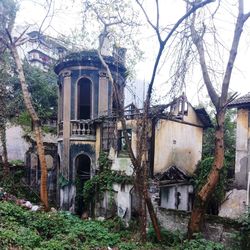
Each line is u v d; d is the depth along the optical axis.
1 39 12.68
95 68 19.12
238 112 14.66
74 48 15.80
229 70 9.66
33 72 27.58
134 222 15.11
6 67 21.09
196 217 10.27
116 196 16.81
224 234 11.31
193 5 9.19
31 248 7.71
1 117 20.80
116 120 17.48
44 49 33.09
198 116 20.19
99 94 19.09
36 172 22.94
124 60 16.19
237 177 14.55
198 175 18.62
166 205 16.30
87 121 18.91
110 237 10.72
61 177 19.58
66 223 10.87
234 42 9.53
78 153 19.11
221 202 14.92
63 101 19.75
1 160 21.77
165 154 17.08
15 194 19.44
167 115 16.06
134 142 16.23
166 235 12.28
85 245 9.20
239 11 9.35
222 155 9.95
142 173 10.80
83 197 18.75
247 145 14.27
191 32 10.11
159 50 9.70
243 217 11.10
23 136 23.61
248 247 10.55
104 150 18.53
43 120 24.55
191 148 19.42
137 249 9.98
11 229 8.61
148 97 10.77
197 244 9.48
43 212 11.50
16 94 24.20
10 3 15.04
